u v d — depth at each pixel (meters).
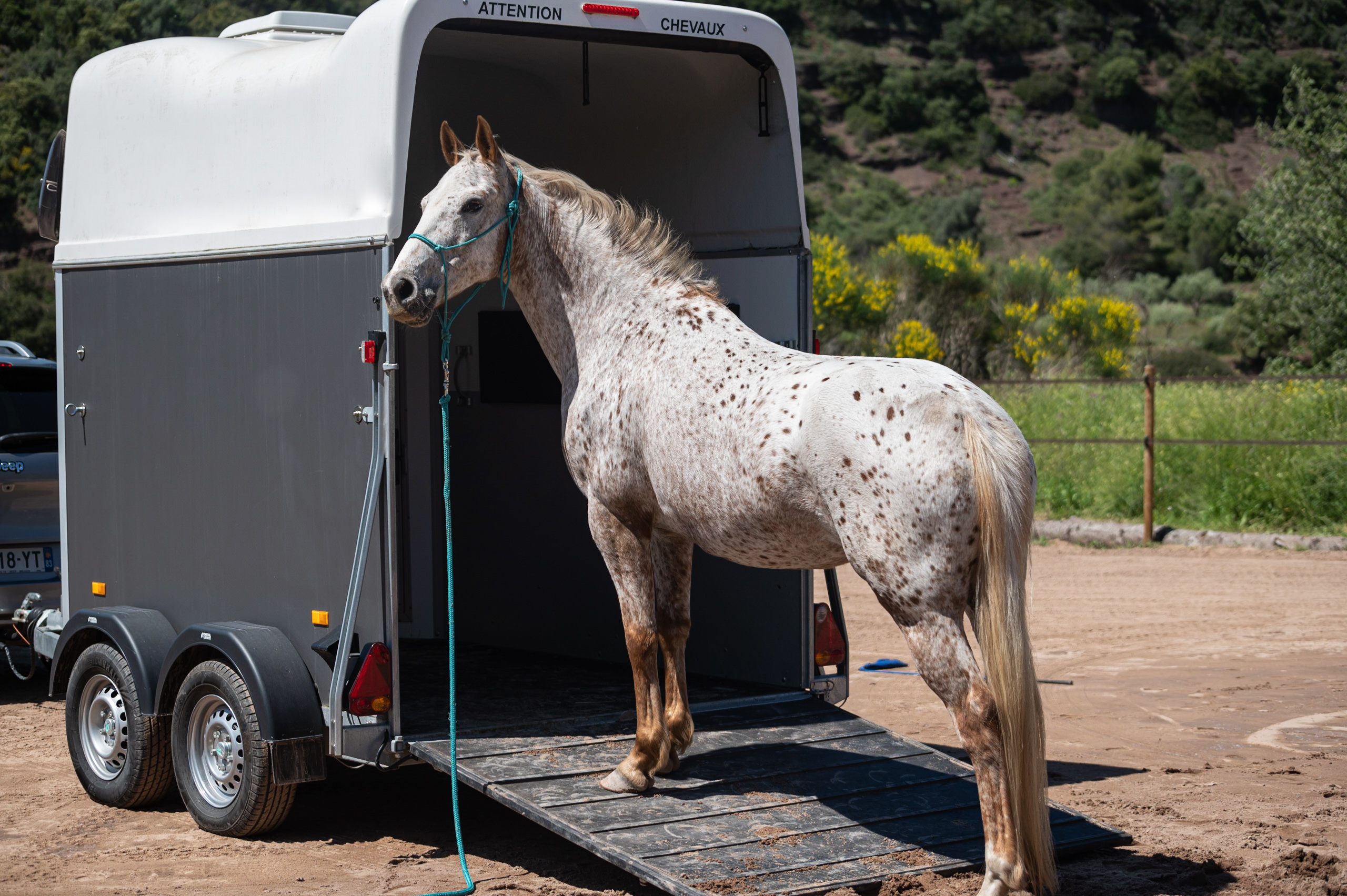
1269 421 13.66
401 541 7.09
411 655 6.53
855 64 69.88
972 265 23.41
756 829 3.93
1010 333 22.88
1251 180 64.19
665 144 5.61
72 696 5.23
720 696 5.18
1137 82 70.25
